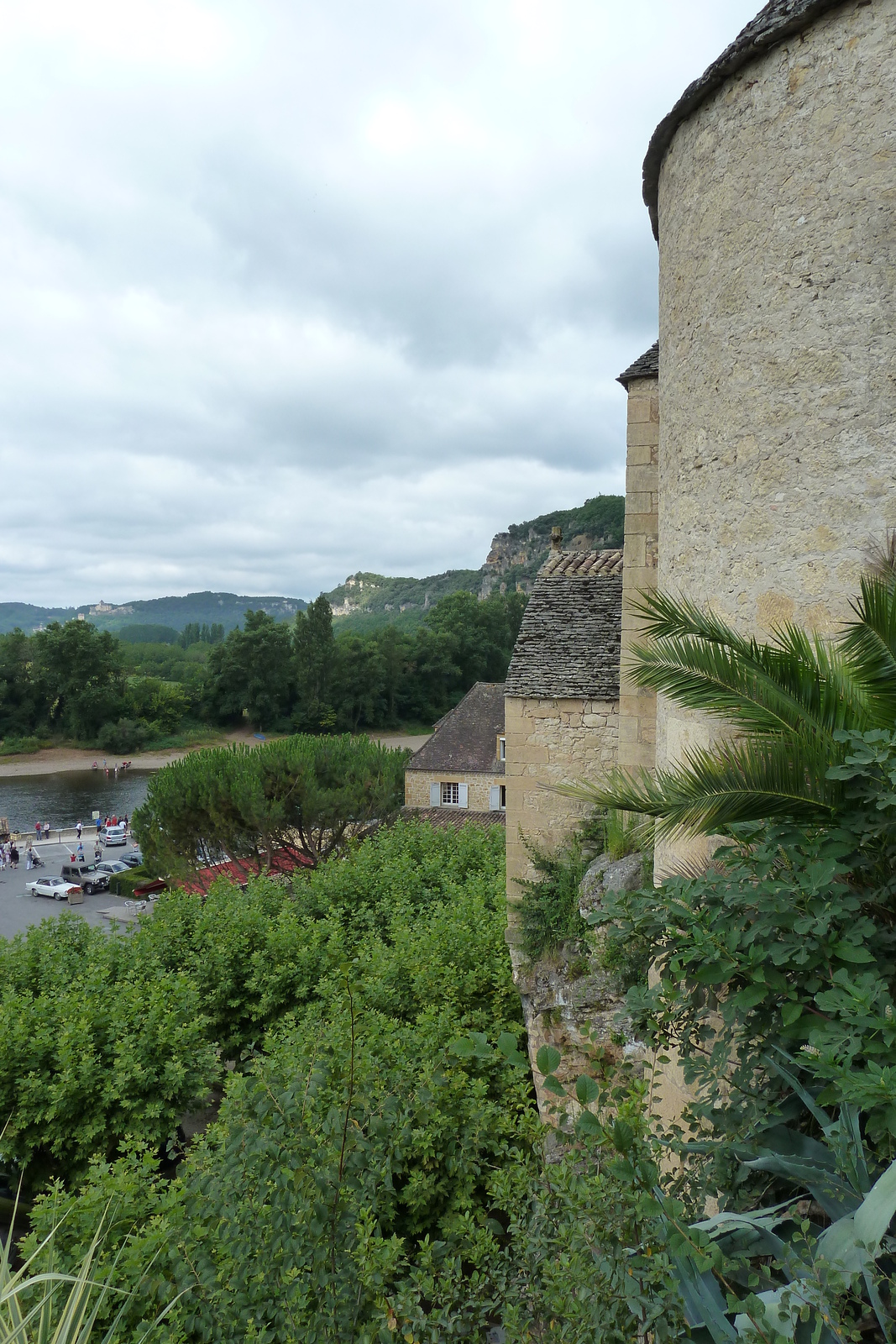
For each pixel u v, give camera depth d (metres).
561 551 13.60
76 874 34.03
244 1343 3.67
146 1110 9.93
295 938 13.21
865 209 4.33
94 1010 10.80
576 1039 7.69
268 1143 3.66
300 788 22.19
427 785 30.62
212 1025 12.80
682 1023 3.46
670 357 5.88
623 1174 2.42
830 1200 2.52
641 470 9.16
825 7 4.39
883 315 4.29
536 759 11.02
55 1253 4.81
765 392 4.79
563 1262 2.72
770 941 3.08
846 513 4.42
